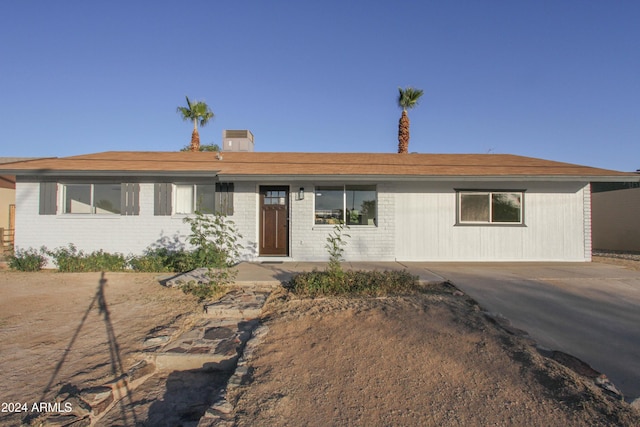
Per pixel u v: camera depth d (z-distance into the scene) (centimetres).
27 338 495
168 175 1014
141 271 995
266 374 371
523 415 289
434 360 390
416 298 621
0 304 654
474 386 336
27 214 1062
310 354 418
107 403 349
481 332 457
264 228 1115
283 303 619
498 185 1098
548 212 1096
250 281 753
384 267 952
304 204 1088
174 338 491
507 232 1096
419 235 1100
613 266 972
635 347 428
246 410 307
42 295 713
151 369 423
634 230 1608
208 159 1253
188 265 953
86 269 1000
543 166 1128
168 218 1066
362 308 570
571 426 273
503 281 746
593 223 1830
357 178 994
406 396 325
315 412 304
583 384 325
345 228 1085
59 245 1062
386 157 1347
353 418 295
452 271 874
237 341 476
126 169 1016
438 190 1105
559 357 394
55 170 998
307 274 731
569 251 1094
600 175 972
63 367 410
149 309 620
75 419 315
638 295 646
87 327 536
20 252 1058
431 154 1445
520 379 341
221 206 1080
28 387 367
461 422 285
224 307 589
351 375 366
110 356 438
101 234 1067
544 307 577
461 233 1099
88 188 1086
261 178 993
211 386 398
